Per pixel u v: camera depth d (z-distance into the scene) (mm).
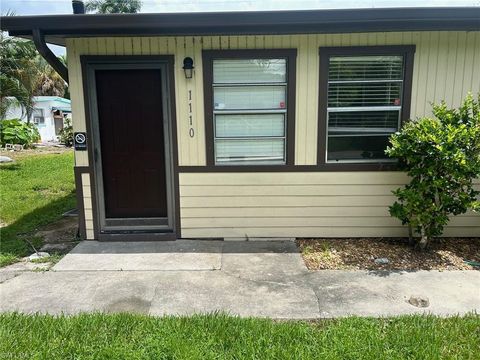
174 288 3840
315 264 4422
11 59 12016
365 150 5133
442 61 4879
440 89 4934
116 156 5297
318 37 4848
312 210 5223
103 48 4910
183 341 2818
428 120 4348
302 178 5156
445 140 4148
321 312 3355
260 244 5086
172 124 5074
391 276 4078
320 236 5273
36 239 5336
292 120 5027
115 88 5133
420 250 4746
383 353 2688
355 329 3002
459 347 2779
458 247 4891
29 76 12648
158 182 5367
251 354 2686
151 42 4898
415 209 4445
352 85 4980
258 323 3088
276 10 4281
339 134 5102
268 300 3578
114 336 2910
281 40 4863
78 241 5262
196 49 4898
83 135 5086
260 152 5191
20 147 18156
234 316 3240
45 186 8859
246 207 5234
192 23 4312
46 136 26906
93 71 5020
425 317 3201
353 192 5168
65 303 3531
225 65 4980
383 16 4281
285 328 3002
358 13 4277
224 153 5195
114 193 5383
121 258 4629
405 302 3525
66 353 2707
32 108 13383
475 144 4215
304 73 4926
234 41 4879
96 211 5246
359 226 5242
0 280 4027
